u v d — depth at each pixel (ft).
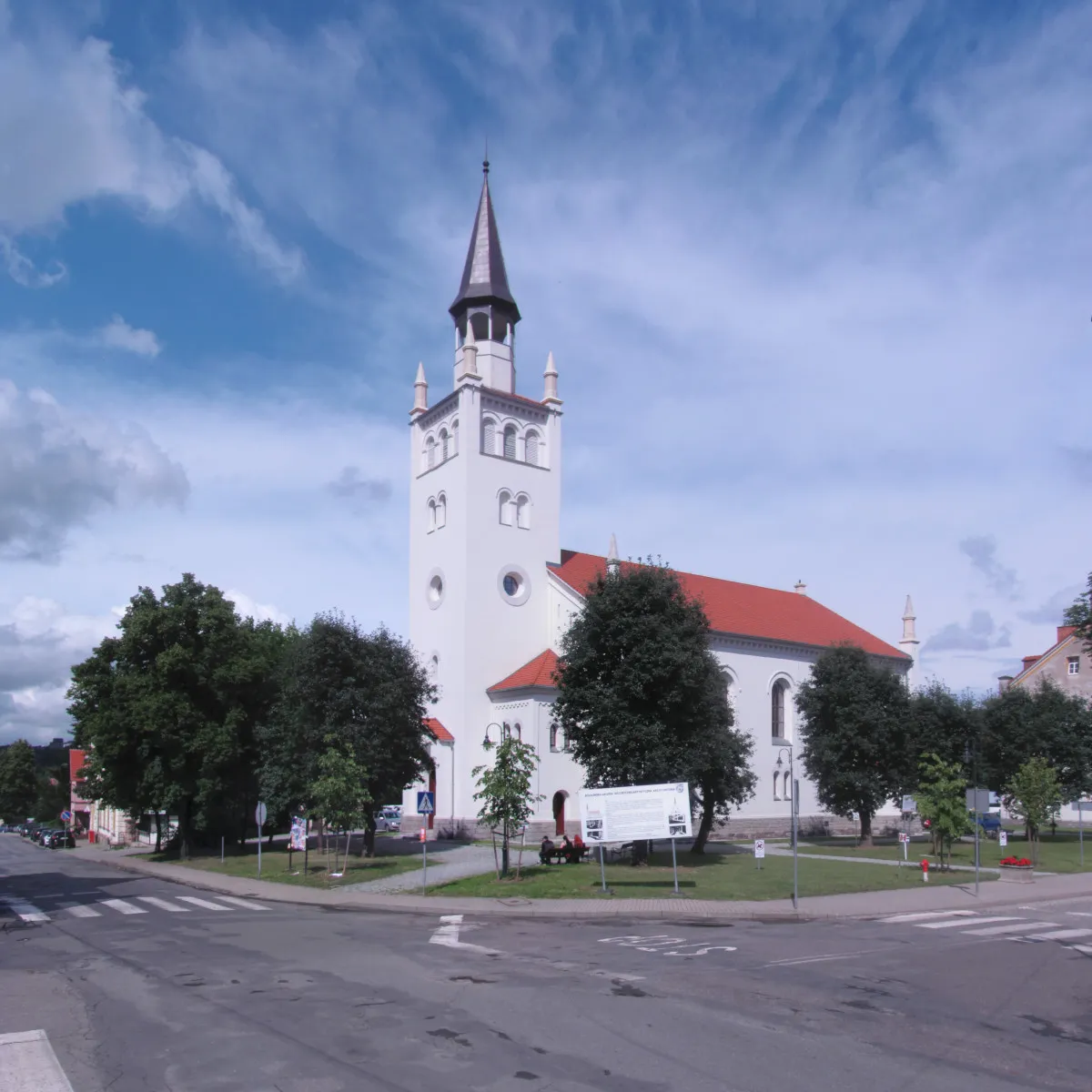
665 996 44.42
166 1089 30.73
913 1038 37.09
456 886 96.63
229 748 148.05
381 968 52.08
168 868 137.39
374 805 131.54
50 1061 34.01
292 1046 35.65
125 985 48.21
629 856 126.82
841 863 121.19
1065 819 243.81
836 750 154.92
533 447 183.73
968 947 60.49
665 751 110.63
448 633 171.32
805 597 231.09
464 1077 31.73
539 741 155.33
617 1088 30.60
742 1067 32.99
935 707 165.78
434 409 183.52
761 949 59.16
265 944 62.34
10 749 454.40
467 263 186.29
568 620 173.47
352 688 132.05
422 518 185.16
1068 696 220.84
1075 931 68.80
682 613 118.11
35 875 136.26
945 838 115.24
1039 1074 32.63
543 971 51.01
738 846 152.05
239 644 157.89
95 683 157.69
